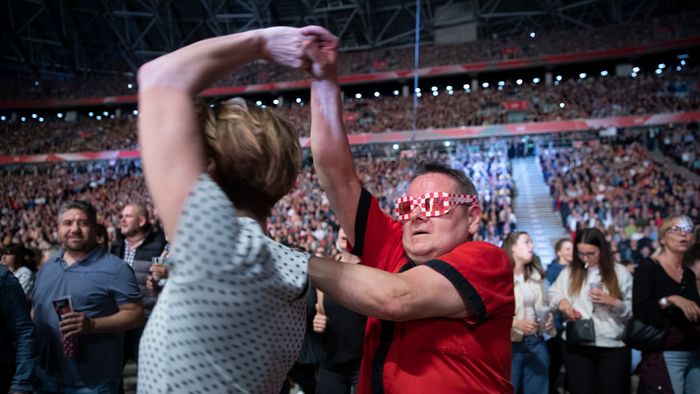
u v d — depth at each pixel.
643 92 29.09
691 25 32.78
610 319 3.55
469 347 1.28
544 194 20.50
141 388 0.87
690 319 2.89
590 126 27.39
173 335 0.82
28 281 4.94
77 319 2.65
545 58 35.47
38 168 34.16
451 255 1.30
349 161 1.49
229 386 0.82
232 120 0.97
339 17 41.47
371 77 38.50
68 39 44.00
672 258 3.12
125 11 40.59
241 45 0.95
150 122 0.86
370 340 1.47
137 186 29.09
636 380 5.95
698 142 22.75
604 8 39.22
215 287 0.82
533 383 4.15
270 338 0.87
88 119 39.00
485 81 39.97
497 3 38.25
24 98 41.56
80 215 2.92
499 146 26.91
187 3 40.22
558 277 4.00
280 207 20.48
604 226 14.45
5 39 43.19
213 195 0.85
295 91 39.56
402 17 41.31
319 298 3.52
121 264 3.01
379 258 1.58
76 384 2.78
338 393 3.47
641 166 20.34
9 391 2.49
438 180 1.48
